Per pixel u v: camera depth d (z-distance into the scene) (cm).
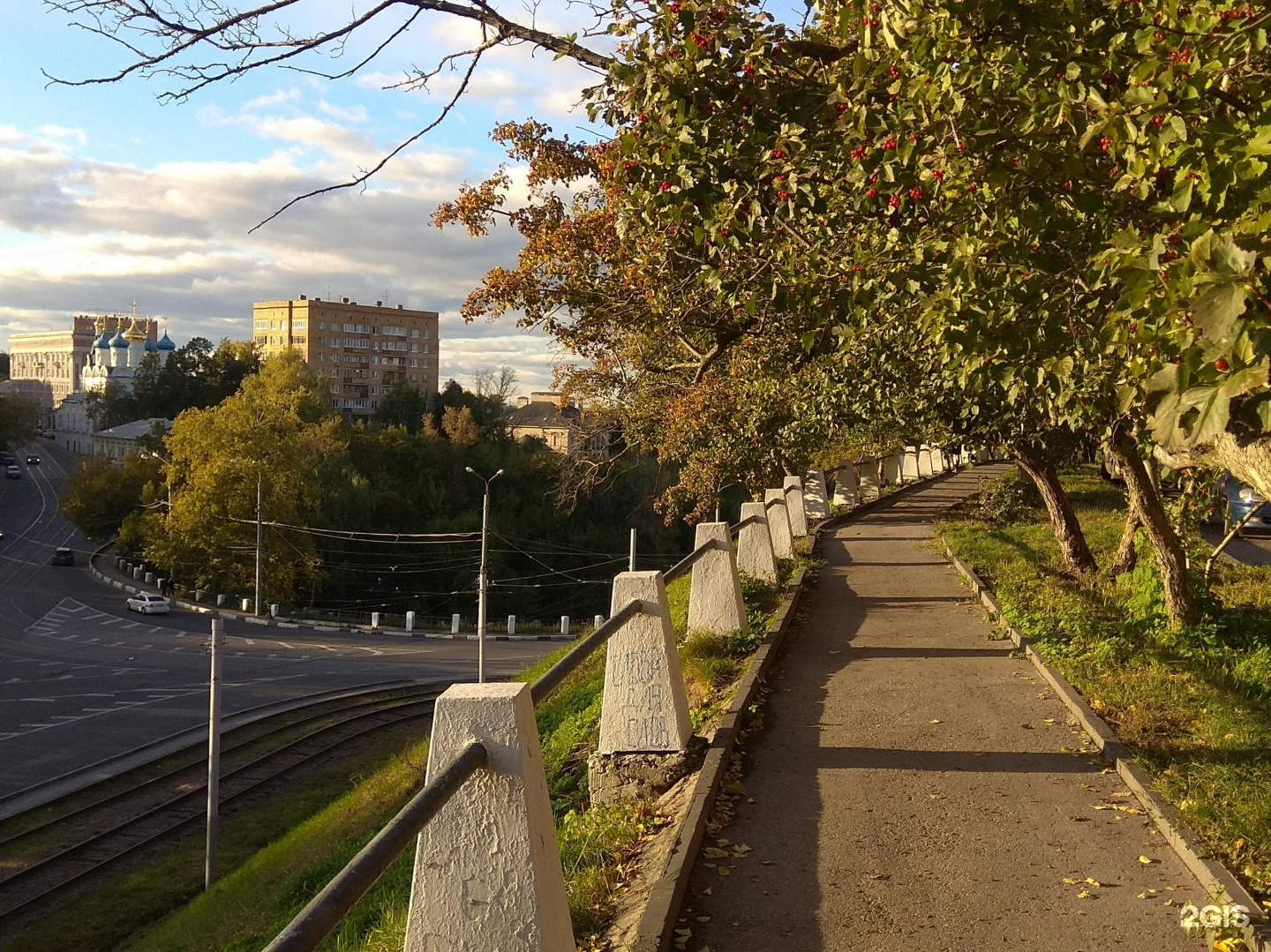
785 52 595
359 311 12094
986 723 731
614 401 2100
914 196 558
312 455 6400
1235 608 1155
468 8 562
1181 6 465
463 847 329
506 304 1261
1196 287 298
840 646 1031
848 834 540
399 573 6400
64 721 2966
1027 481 2969
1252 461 355
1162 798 548
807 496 2773
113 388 11019
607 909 466
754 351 1310
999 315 556
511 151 1248
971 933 430
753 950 421
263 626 5103
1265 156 383
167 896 1784
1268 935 394
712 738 673
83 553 7225
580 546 6450
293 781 2405
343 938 712
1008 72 531
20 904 1708
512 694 335
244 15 506
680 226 667
